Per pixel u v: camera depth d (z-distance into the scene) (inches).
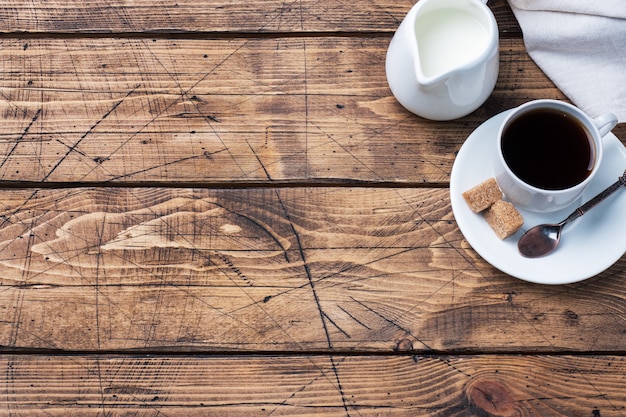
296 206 34.5
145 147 34.9
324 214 34.4
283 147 34.9
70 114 35.1
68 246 34.3
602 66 34.4
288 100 35.2
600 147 32.1
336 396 33.6
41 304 34.0
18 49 35.6
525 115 32.8
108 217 34.5
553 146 32.8
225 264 34.1
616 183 33.2
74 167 34.8
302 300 33.9
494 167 32.9
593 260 33.0
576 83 34.6
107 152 34.9
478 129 34.0
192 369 33.7
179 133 35.0
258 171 34.8
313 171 34.7
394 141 34.9
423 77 32.1
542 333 33.6
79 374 33.7
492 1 35.7
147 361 33.8
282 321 33.8
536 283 33.9
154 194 34.6
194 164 34.8
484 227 33.5
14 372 33.7
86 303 34.0
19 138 35.0
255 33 35.7
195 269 34.1
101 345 33.8
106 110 35.2
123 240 34.3
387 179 34.6
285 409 33.5
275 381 33.6
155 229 34.4
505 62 35.4
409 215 34.4
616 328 33.6
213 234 34.3
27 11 35.9
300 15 35.8
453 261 34.0
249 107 35.1
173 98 35.2
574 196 32.2
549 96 35.2
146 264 34.2
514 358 33.6
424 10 33.7
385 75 35.3
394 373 33.6
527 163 32.8
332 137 34.9
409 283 34.0
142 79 35.4
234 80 35.3
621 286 33.8
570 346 33.6
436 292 33.9
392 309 33.8
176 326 33.8
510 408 33.4
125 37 35.7
